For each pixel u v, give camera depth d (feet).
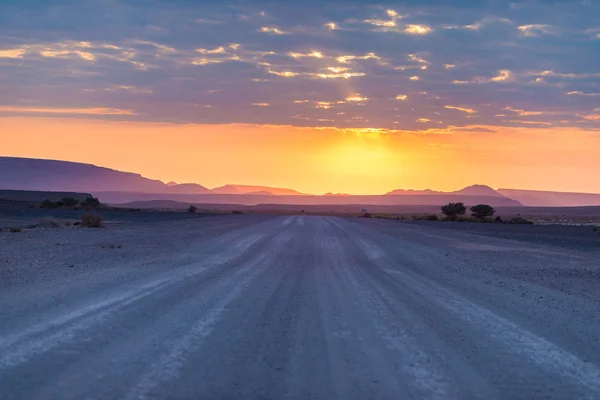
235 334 33.06
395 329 35.53
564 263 84.38
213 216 262.88
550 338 34.24
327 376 25.82
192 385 24.00
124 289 47.37
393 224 214.69
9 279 50.83
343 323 36.94
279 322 36.73
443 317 39.68
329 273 62.95
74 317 36.01
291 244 101.55
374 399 23.08
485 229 197.88
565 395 23.97
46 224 138.72
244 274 59.88
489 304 45.65
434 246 108.88
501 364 28.35
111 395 22.57
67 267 60.64
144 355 28.14
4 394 22.40
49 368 25.68
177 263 67.97
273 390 23.79
